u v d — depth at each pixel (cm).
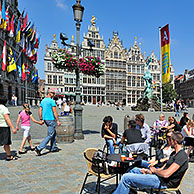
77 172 471
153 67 6331
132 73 6109
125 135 438
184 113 802
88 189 385
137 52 6225
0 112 530
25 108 623
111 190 381
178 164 288
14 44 3484
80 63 786
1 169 485
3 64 2455
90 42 827
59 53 772
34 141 793
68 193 367
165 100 5575
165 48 1395
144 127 572
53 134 619
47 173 462
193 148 575
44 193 366
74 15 784
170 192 379
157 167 355
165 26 1371
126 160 336
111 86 5862
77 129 838
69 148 683
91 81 5634
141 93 6191
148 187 302
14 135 910
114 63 5916
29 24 3011
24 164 522
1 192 367
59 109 2581
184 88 8538
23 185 398
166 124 737
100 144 745
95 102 5666
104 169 356
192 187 404
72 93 5362
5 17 2406
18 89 3572
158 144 686
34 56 3431
